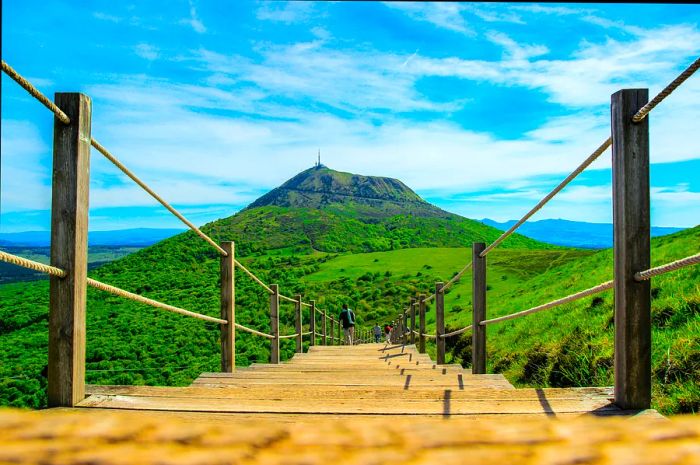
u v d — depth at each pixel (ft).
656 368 14.20
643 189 7.68
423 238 621.72
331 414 7.54
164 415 7.32
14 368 49.73
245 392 8.68
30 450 2.10
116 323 142.82
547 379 19.62
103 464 1.98
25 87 6.35
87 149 7.80
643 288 7.61
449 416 7.37
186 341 110.22
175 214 11.27
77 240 7.59
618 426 2.34
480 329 15.74
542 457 1.99
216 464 2.00
